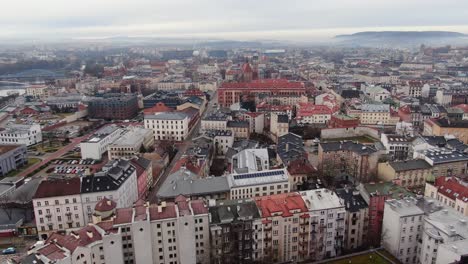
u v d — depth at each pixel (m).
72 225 199.50
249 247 158.12
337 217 164.62
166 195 194.00
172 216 151.25
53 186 198.12
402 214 155.38
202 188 199.25
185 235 150.62
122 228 148.38
